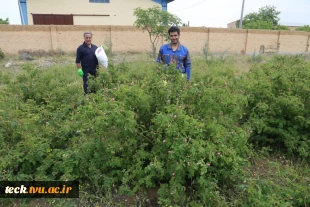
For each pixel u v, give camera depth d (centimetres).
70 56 1606
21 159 307
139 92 291
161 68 368
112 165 288
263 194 263
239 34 2230
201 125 270
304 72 417
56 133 357
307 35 2562
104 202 283
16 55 1568
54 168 311
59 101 469
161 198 262
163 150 279
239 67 1140
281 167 345
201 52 2041
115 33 1883
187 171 277
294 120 380
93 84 441
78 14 2175
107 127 280
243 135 290
